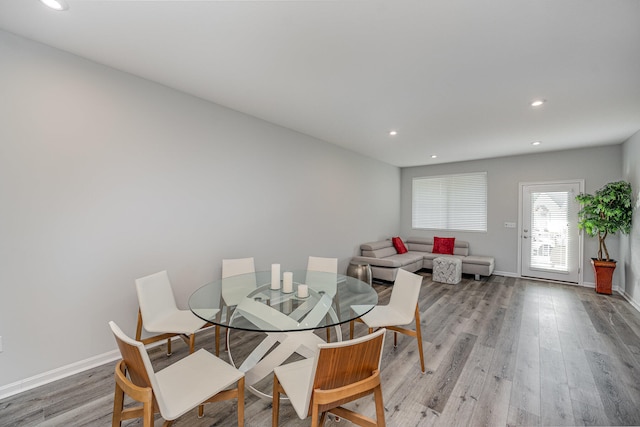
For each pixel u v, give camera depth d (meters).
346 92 2.84
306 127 3.99
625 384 2.14
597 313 3.65
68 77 2.20
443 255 6.07
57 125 2.15
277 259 3.91
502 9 1.65
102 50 2.16
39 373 2.08
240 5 1.66
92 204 2.31
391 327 2.47
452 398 1.98
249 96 2.97
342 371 1.21
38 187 2.07
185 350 2.62
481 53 2.12
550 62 2.23
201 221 3.04
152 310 2.24
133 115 2.54
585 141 4.54
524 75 2.45
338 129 4.06
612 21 1.73
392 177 6.84
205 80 2.63
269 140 3.77
